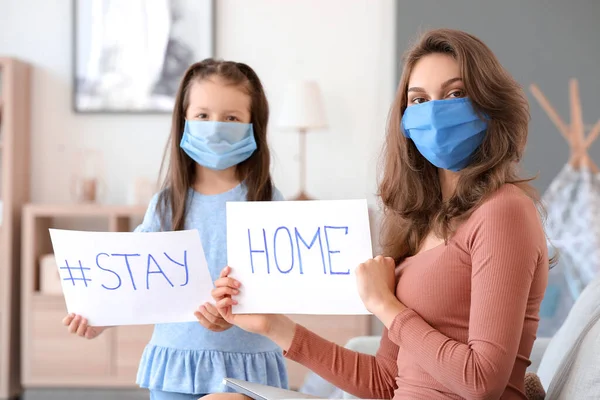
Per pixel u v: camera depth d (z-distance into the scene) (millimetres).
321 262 1503
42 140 4195
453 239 1345
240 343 1812
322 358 1554
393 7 4137
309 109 3824
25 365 3793
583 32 4066
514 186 1336
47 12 4195
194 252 1648
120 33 4172
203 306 1657
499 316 1225
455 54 1389
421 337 1278
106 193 4191
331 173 4176
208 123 1833
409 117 1441
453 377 1230
